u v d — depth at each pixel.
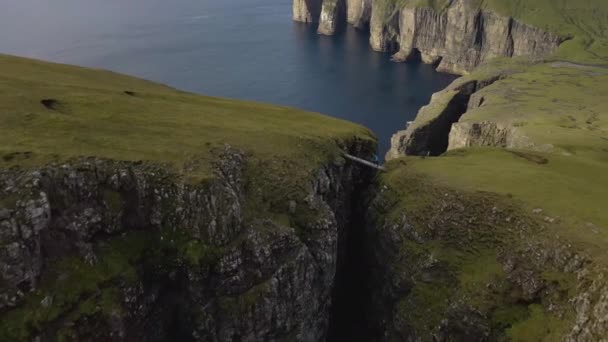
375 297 83.88
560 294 62.47
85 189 59.12
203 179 63.91
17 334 49.16
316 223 72.56
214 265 62.91
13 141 61.78
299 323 69.69
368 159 100.25
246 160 74.94
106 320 55.12
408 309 74.12
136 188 62.72
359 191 96.00
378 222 85.62
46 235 54.41
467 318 67.62
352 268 93.12
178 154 68.62
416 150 188.75
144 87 109.00
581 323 58.00
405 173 90.75
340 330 89.81
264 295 64.94
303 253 68.75
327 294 75.75
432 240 77.00
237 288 64.06
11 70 93.19
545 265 65.38
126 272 58.69
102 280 56.66
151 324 61.12
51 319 51.66
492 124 166.50
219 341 63.88
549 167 93.62
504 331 64.69
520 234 70.12
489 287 68.19
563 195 75.38
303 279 69.00
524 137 143.38
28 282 51.34
